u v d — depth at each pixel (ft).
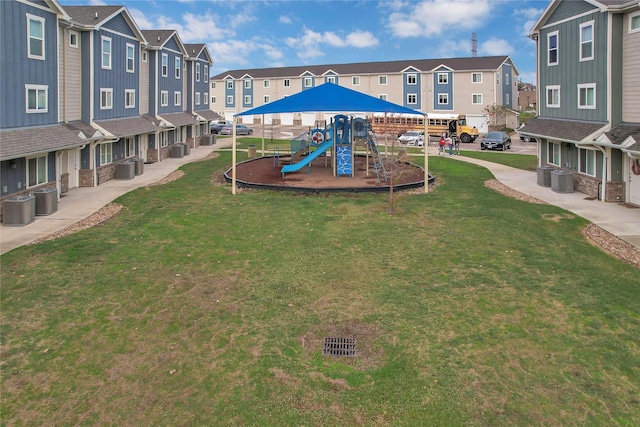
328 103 64.80
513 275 33.68
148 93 101.91
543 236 43.01
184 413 19.35
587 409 19.47
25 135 50.83
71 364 22.72
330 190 63.57
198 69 133.69
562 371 22.07
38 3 54.44
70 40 66.28
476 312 28.04
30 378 21.58
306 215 51.34
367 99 65.92
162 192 65.26
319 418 19.02
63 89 63.21
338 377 21.74
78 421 18.84
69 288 31.42
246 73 261.65
